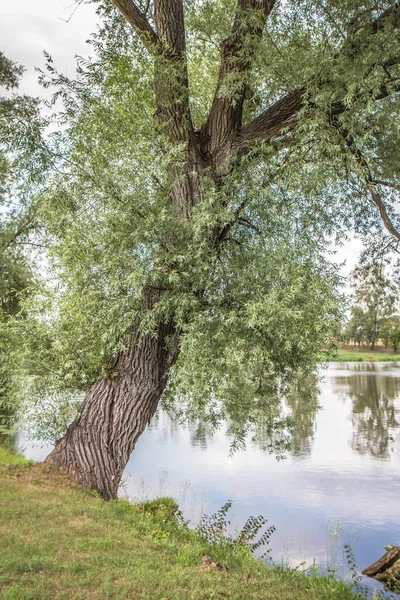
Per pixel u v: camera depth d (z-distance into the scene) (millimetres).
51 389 8305
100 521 5613
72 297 7480
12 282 17859
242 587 4488
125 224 6715
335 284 6992
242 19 7633
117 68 8281
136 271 6355
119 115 8211
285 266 6648
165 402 9398
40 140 7855
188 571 4598
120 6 7891
